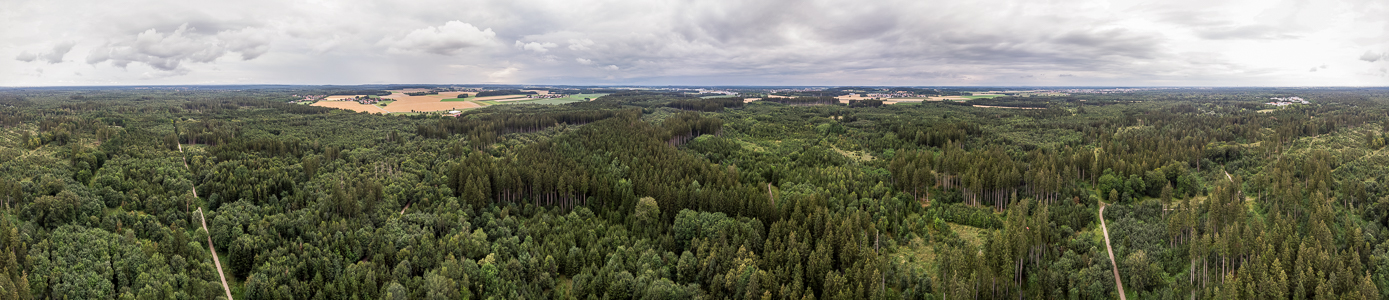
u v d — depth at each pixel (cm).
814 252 10988
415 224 12588
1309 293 9944
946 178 16488
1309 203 13775
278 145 19575
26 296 8938
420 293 9919
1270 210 13650
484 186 14925
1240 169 18025
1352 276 9800
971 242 13038
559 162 17688
